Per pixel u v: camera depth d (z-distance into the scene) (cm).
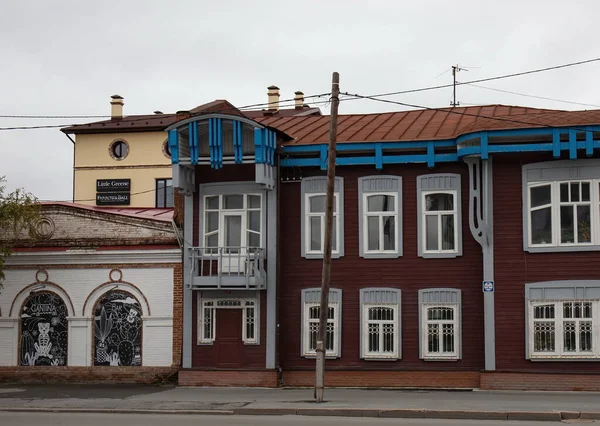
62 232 3189
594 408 2192
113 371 3102
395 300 2919
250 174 3030
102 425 2008
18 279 3206
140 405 2419
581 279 2747
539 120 2812
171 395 2684
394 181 2944
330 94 2498
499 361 2783
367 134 3053
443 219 2920
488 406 2256
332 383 2934
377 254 2939
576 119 2761
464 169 2900
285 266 3016
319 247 3002
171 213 3462
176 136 2966
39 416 2245
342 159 2955
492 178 2817
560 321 2755
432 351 2889
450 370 2861
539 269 2777
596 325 2730
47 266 3186
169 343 3077
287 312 3000
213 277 2956
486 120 2875
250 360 2981
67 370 3133
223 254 3003
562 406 2248
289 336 2992
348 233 2970
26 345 3186
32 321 3191
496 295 2797
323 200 3003
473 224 2833
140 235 3125
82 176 5269
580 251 2748
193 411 2284
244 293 3006
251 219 3038
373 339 2934
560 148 2722
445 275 2894
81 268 3164
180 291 3073
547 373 2738
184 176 3006
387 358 2906
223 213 3045
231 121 2902
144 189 5194
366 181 2964
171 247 3088
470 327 2864
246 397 2598
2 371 3177
